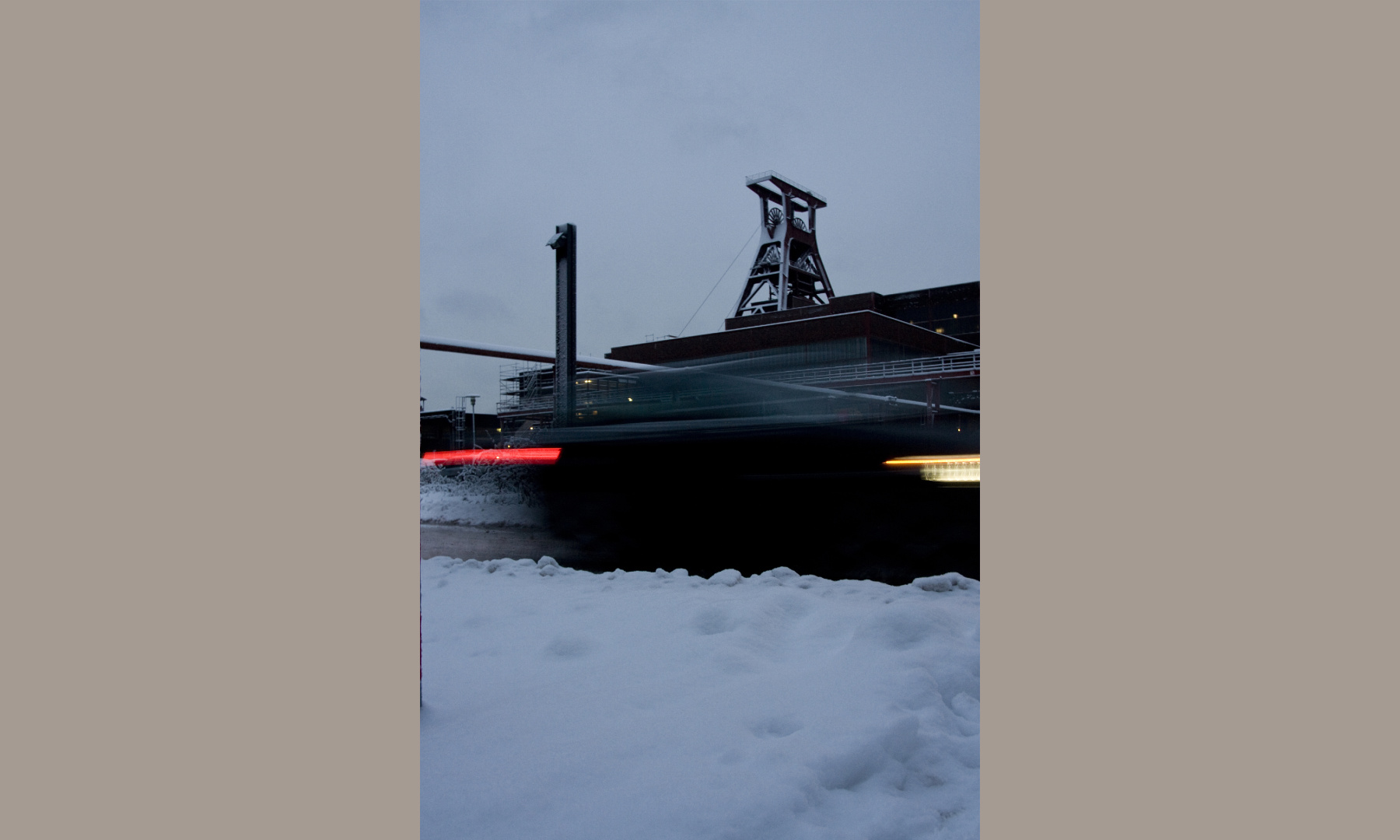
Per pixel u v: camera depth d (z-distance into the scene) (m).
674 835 2.19
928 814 2.49
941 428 41.59
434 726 3.01
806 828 2.28
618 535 11.46
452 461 20.31
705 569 8.27
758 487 17.09
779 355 54.53
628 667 3.81
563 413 19.22
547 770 2.59
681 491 16.95
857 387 45.19
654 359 61.75
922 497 13.73
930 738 3.00
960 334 58.91
